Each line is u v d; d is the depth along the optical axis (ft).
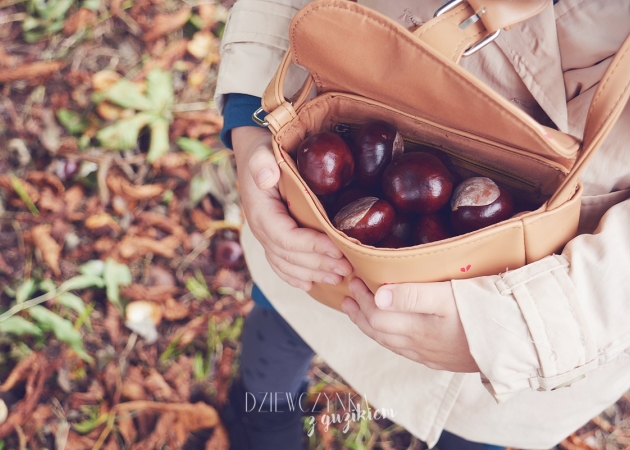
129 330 2.49
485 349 1.32
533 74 1.40
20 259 2.59
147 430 2.32
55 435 2.28
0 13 3.18
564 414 1.63
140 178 2.81
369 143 1.42
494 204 1.37
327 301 1.61
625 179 1.44
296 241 1.44
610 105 1.18
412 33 1.24
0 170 2.76
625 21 1.33
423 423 1.74
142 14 3.22
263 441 2.25
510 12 1.24
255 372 2.12
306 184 1.37
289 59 1.36
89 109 2.96
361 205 1.39
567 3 1.35
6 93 2.97
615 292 1.31
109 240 2.65
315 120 1.45
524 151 1.30
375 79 1.31
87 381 2.39
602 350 1.32
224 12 3.27
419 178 1.38
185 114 2.99
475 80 1.20
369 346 1.78
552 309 1.30
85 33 3.14
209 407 2.39
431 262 1.30
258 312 2.01
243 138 1.59
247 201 1.53
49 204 2.69
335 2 1.23
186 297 2.60
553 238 1.33
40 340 2.43
